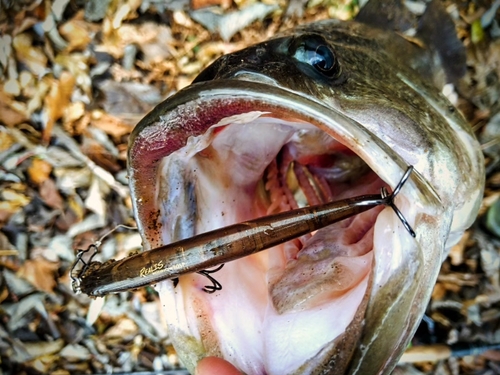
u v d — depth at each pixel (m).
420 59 0.26
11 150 0.33
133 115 0.34
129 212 0.33
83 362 0.32
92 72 0.34
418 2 0.30
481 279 0.31
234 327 0.17
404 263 0.14
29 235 0.33
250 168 0.19
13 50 0.34
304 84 0.17
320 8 0.34
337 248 0.17
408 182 0.15
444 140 0.19
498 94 0.33
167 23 0.34
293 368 0.15
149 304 0.32
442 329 0.30
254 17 0.34
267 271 0.18
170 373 0.31
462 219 0.20
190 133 0.15
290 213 0.15
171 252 0.15
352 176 0.22
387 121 0.18
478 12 0.34
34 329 0.32
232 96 0.14
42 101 0.34
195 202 0.17
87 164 0.33
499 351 0.30
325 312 0.15
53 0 0.34
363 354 0.14
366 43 0.23
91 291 0.15
